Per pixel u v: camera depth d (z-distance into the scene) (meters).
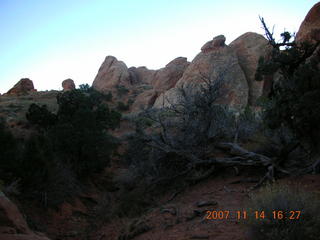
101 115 26.72
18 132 25.52
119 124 29.47
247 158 11.69
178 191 12.45
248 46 38.53
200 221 7.29
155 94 46.88
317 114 7.71
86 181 18.78
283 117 9.06
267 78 33.66
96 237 10.00
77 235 11.02
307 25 15.53
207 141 14.95
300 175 9.37
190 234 6.49
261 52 36.84
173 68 50.56
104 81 67.38
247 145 14.13
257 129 15.58
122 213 11.77
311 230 4.45
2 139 13.09
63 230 11.71
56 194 13.73
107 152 20.28
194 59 38.53
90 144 19.17
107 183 19.50
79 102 27.70
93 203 16.17
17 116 32.81
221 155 14.20
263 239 4.80
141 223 8.79
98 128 21.55
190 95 15.84
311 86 8.23
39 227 10.91
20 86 62.28
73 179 16.20
